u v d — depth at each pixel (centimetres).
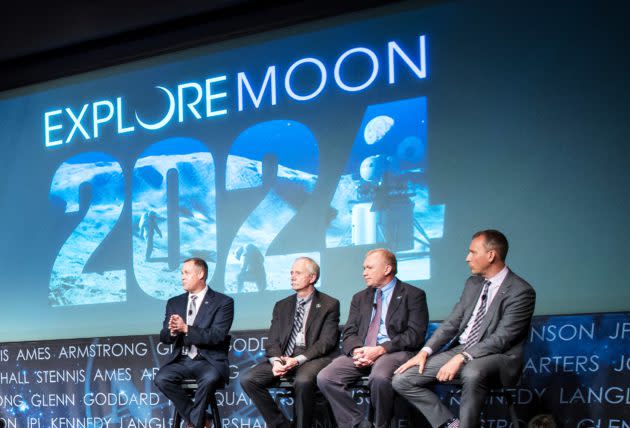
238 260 500
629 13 415
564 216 417
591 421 382
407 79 466
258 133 506
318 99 491
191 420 403
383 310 391
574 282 411
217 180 514
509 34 443
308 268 412
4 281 571
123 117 552
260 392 395
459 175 445
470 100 448
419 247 449
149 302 521
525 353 398
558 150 423
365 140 473
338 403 370
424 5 468
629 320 381
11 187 581
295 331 411
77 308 544
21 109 589
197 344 411
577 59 425
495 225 432
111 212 543
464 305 364
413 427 409
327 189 480
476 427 323
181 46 535
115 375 495
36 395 517
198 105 528
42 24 537
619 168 408
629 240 401
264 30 512
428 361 350
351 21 488
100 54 561
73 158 563
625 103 411
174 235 521
